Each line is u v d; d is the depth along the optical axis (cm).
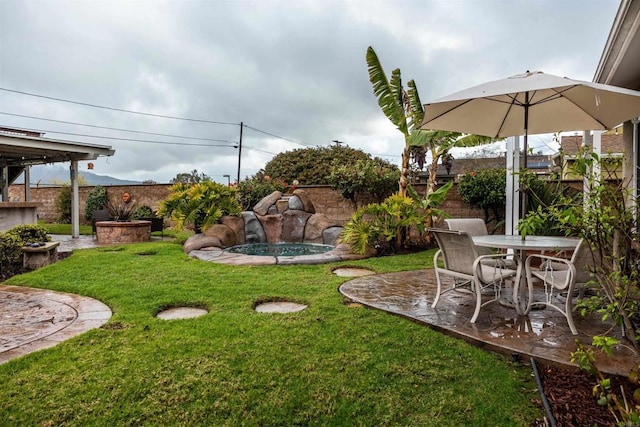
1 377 258
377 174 1106
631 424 172
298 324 362
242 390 245
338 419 220
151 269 628
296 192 1172
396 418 221
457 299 457
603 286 264
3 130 1052
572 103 472
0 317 391
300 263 705
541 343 316
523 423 215
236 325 359
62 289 506
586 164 252
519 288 409
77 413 219
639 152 584
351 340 324
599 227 256
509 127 539
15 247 691
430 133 823
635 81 541
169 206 1024
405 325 363
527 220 278
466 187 973
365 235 800
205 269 635
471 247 381
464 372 271
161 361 282
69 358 288
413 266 687
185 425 212
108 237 1027
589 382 257
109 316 396
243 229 1082
